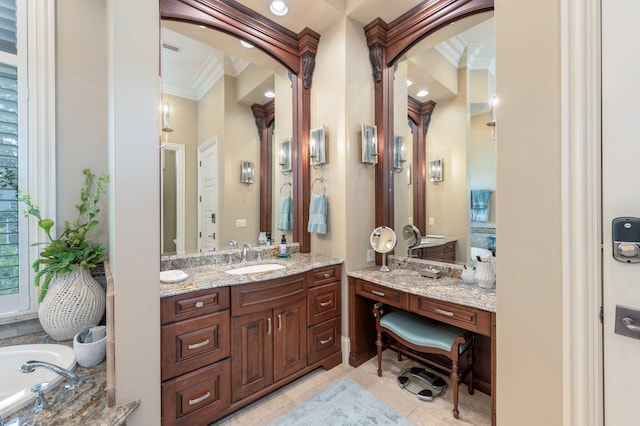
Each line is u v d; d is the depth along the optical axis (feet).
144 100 4.41
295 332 7.10
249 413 6.07
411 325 6.92
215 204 8.13
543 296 3.03
